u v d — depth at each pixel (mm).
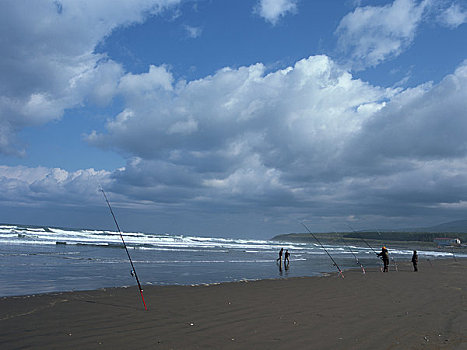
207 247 49531
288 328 6434
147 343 5227
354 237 153125
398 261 35594
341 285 13664
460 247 118250
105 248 34812
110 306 8039
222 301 9242
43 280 12875
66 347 4910
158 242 56344
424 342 5711
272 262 28312
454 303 9953
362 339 5812
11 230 54875
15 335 5418
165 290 10867
